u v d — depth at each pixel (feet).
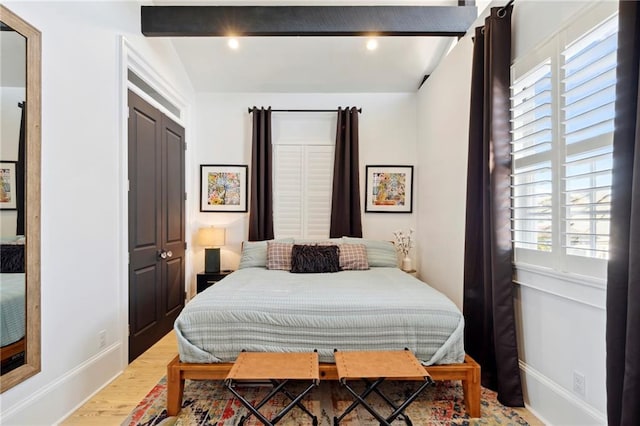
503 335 6.47
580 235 5.10
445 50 11.33
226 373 6.09
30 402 5.41
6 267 5.14
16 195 5.29
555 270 5.63
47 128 5.81
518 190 6.61
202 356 6.09
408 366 5.52
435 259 11.07
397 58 11.73
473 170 7.63
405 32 9.32
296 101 13.35
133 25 8.67
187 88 12.41
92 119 6.99
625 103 3.99
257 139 13.07
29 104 5.45
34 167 5.51
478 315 7.55
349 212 13.00
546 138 5.95
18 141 5.31
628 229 3.96
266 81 12.80
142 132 9.10
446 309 6.41
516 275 6.63
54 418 5.84
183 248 12.07
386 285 7.94
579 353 5.22
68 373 6.21
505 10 6.77
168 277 10.73
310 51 11.41
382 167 13.34
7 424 5.05
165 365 8.19
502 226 6.57
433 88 11.33
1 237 5.09
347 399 6.59
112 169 7.64
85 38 6.80
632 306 3.74
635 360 3.71
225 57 11.64
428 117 11.85
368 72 12.34
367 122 13.28
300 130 13.37
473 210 7.64
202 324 6.23
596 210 4.86
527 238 6.41
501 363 6.46
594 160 4.81
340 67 12.12
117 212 7.82
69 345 6.26
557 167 5.61
